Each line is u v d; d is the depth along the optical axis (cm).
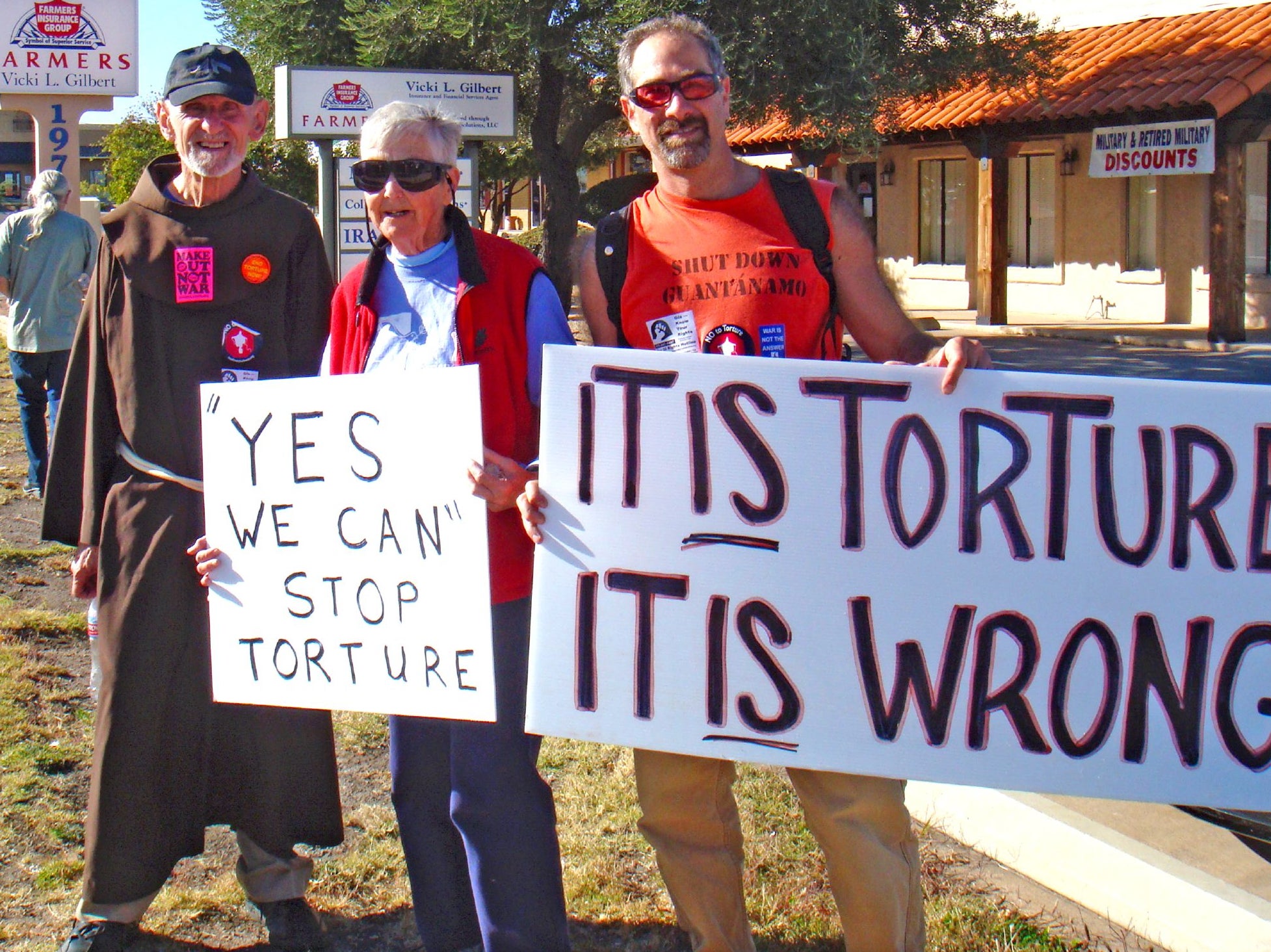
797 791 283
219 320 317
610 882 354
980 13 1561
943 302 2133
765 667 268
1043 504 262
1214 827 359
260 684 305
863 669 265
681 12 1279
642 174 1644
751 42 1252
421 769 312
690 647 270
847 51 1286
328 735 333
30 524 716
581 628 273
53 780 411
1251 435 257
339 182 1152
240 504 304
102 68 1320
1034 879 353
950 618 263
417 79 1165
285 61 1524
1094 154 1630
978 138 1791
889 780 275
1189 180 1738
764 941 327
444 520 288
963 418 263
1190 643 259
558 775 421
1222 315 1541
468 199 1222
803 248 276
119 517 314
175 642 314
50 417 963
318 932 332
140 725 311
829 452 265
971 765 264
